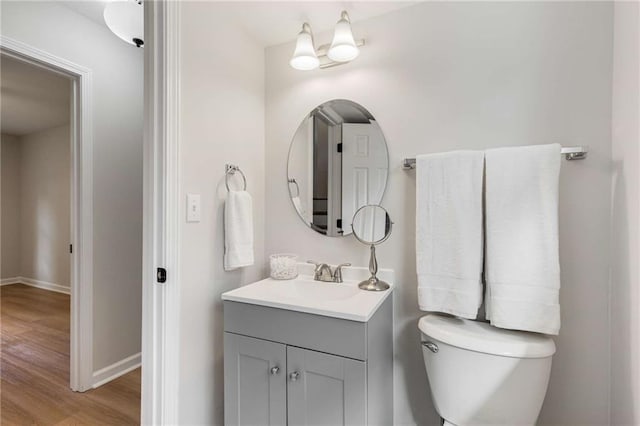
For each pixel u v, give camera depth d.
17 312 3.50
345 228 1.62
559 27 1.25
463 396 1.12
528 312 1.09
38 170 4.70
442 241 1.25
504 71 1.33
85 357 1.97
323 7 1.49
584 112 1.20
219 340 1.45
